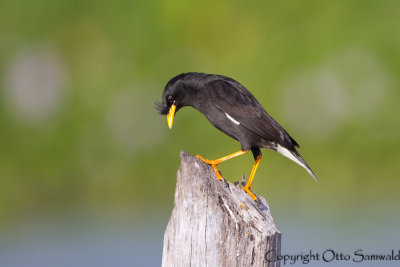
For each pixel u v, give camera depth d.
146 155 15.23
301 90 15.57
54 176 15.12
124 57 16.09
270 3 16.62
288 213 14.21
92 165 15.20
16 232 13.94
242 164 15.10
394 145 15.45
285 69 15.85
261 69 15.88
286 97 15.57
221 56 16.20
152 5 16.45
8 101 15.57
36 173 15.12
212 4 16.52
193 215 6.79
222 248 6.61
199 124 15.22
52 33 16.33
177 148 15.21
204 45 16.30
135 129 15.31
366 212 14.35
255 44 16.27
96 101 15.60
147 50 16.16
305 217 14.01
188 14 16.44
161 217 14.37
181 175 7.04
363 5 16.28
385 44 15.94
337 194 15.08
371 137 15.48
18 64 15.90
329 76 15.68
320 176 15.34
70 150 15.27
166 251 6.98
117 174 15.18
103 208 14.85
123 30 16.34
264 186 15.01
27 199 14.90
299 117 15.55
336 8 16.33
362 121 15.53
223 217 6.65
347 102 15.59
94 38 16.30
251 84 15.77
